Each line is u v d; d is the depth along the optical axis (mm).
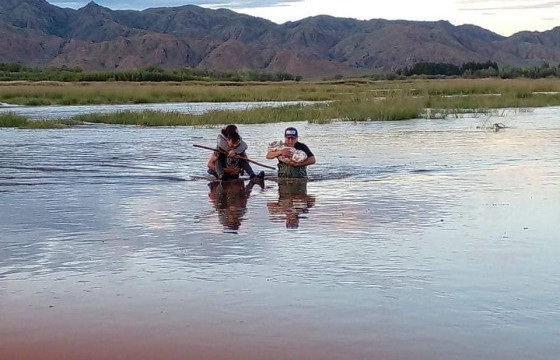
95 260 6824
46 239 7727
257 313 5324
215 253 7047
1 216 9094
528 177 12148
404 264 6578
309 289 5867
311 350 4652
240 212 9305
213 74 143375
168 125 27453
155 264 6668
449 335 4883
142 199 10469
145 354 4621
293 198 10445
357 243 7406
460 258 6766
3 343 4820
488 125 24719
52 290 5906
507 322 5109
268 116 28844
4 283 6105
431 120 28188
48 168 14266
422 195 10453
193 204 9992
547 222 8344
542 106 37188
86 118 29359
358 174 13008
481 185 11344
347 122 27828
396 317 5219
